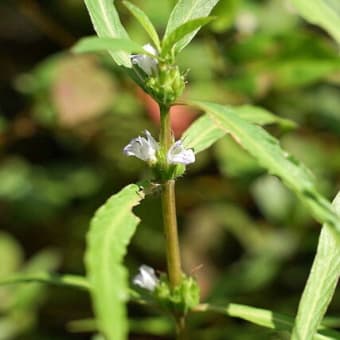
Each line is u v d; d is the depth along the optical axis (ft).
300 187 1.24
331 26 1.70
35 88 2.34
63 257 2.34
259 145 1.27
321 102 2.22
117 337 1.16
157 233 2.26
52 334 2.19
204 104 1.32
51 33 2.33
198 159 2.22
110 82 2.24
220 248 2.26
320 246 1.37
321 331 1.42
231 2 1.93
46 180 2.44
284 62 1.99
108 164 2.42
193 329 1.88
